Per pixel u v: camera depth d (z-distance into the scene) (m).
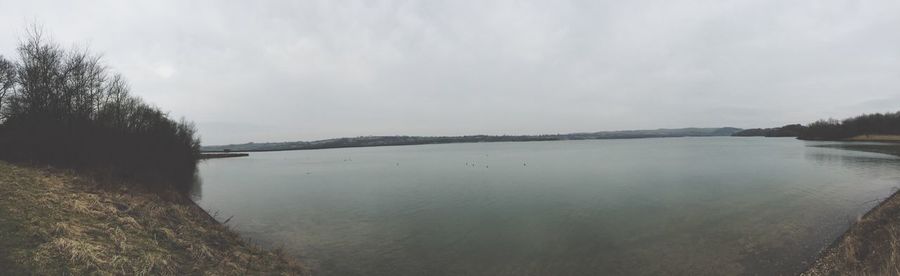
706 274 12.88
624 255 15.03
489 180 40.00
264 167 71.69
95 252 9.79
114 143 29.94
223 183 42.72
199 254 12.14
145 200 18.28
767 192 27.50
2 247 8.77
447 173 49.62
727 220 19.55
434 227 20.00
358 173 53.44
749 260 13.90
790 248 14.87
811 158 58.62
